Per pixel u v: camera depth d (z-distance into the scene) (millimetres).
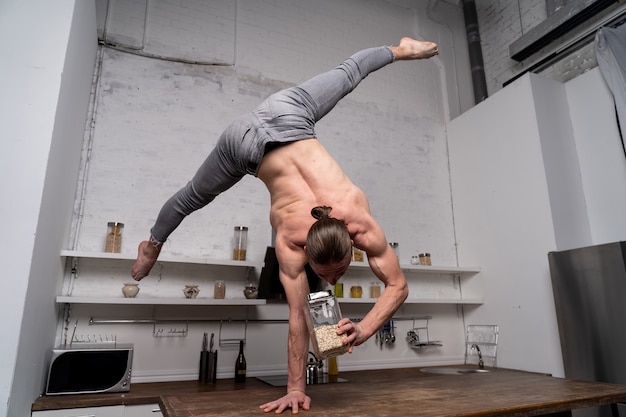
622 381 2668
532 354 3490
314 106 1641
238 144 1552
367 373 3484
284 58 4199
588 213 3629
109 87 3393
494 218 4027
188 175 3492
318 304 1308
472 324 4145
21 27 2143
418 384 1989
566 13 3834
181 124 3570
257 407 1430
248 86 3938
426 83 4930
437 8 5258
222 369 3223
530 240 3617
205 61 3795
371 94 4551
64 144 2393
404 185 4418
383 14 4934
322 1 4598
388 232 4219
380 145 4422
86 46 2848
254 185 3703
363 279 3959
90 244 3068
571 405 1546
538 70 4305
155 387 2771
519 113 3840
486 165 4191
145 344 3055
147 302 2830
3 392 1741
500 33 4918
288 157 1527
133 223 3232
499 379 2154
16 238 1895
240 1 4152
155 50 3631
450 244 4453
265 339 3416
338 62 4477
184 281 3270
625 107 3260
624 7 3578
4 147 1969
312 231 1271
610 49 3418
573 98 3844
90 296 2748
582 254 3008
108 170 3242
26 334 1918
